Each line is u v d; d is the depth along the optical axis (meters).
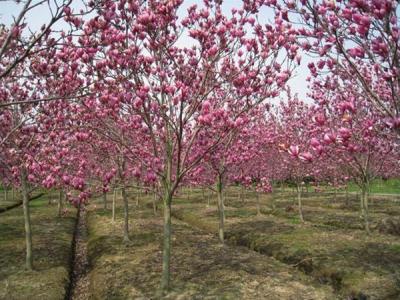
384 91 8.70
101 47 8.40
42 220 22.72
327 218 20.75
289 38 7.57
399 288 9.66
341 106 4.98
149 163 10.04
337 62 6.26
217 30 8.63
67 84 9.65
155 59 9.64
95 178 11.38
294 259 13.04
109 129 10.34
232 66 9.66
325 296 9.80
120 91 8.66
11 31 5.84
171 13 8.41
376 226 17.03
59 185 9.27
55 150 10.95
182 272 11.84
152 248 15.01
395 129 4.75
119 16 8.66
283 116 22.73
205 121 7.80
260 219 21.20
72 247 16.64
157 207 27.84
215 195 36.59
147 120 9.57
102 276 11.98
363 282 10.29
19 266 12.97
